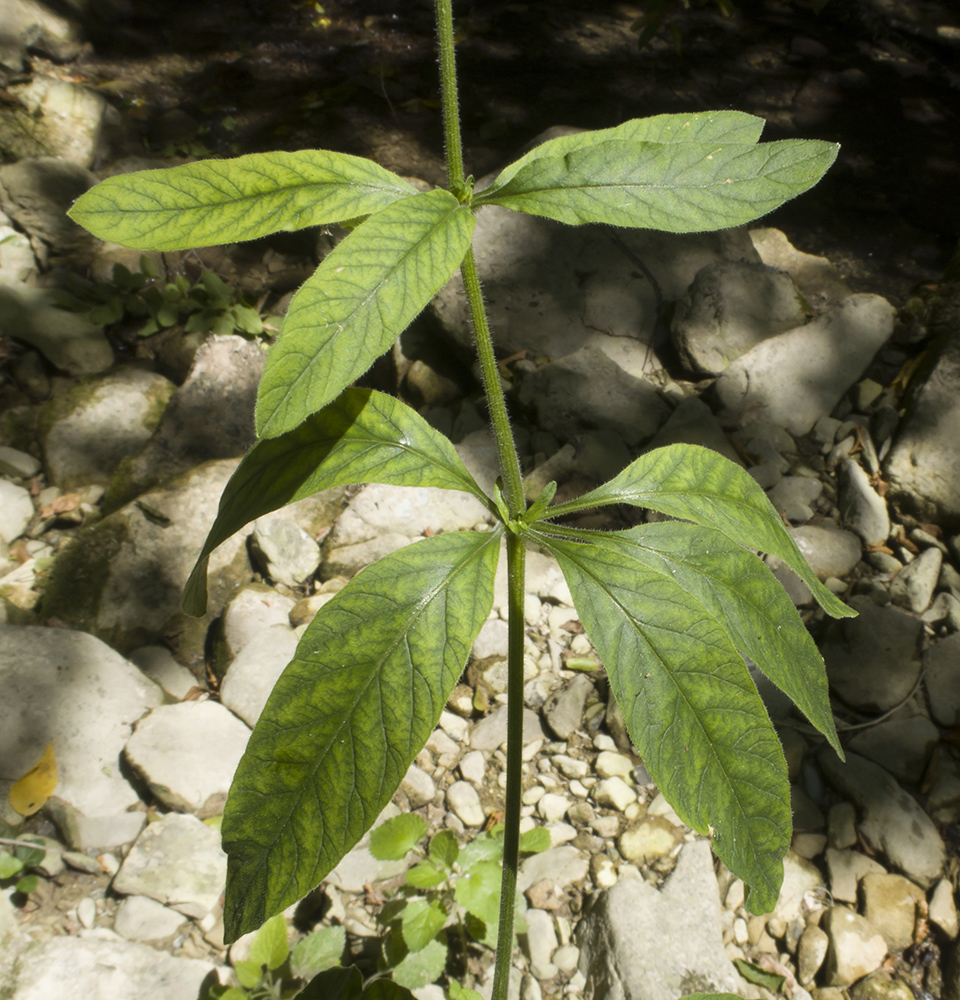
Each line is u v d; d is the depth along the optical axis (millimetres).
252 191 915
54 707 2213
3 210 3703
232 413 2975
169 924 1953
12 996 1808
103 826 2102
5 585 2666
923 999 1836
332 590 2570
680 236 3367
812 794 2158
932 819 2094
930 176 4301
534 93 4949
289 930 2004
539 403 2955
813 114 4754
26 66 4625
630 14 5707
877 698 2268
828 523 2701
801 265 3488
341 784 854
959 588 2508
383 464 1113
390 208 846
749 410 2936
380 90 4953
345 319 773
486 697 2400
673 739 949
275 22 5594
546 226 3342
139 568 2594
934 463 2639
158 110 4754
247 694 2332
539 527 1153
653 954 1838
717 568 1127
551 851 2096
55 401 3111
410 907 1860
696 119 1010
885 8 5648
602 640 1001
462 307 3172
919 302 3197
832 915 1936
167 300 3508
